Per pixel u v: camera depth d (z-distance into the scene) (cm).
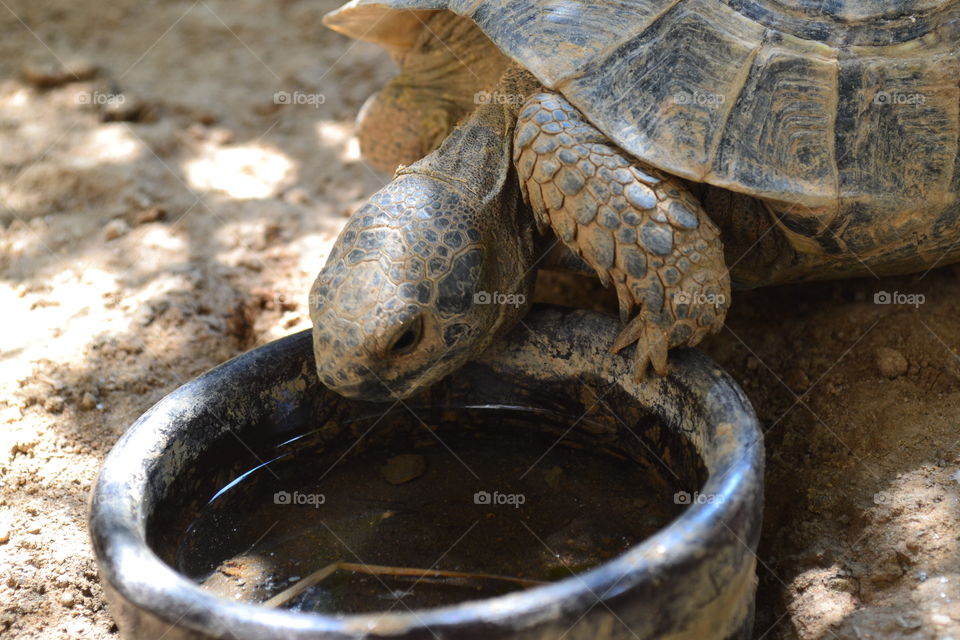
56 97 90
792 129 61
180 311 74
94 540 57
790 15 61
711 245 61
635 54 61
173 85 91
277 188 83
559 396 65
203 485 62
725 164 60
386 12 68
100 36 98
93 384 71
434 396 66
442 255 61
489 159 64
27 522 65
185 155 85
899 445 64
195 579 60
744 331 69
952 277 68
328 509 63
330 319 60
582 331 64
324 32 98
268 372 63
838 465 64
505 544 61
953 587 59
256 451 64
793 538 63
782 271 65
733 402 60
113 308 74
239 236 79
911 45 61
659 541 55
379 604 59
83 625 62
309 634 53
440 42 71
